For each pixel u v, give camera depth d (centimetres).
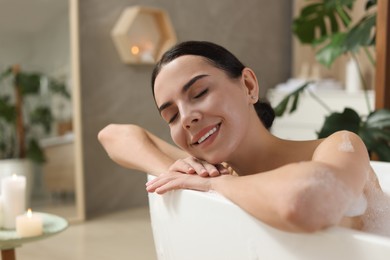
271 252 73
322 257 66
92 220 287
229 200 80
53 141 282
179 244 96
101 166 303
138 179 319
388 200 101
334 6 230
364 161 76
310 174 66
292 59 385
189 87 85
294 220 64
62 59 278
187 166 96
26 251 232
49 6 273
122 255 225
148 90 318
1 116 269
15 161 275
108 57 300
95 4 292
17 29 267
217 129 87
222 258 84
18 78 270
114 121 305
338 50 210
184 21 330
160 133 324
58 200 285
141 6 308
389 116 173
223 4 347
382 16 185
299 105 334
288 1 383
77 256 224
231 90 87
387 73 186
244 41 360
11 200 156
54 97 279
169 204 96
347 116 178
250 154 93
